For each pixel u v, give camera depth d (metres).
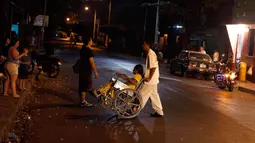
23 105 9.32
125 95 8.23
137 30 46.62
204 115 9.54
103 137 6.70
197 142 6.77
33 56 14.96
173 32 37.56
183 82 18.05
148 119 8.51
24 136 6.52
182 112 9.73
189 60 20.58
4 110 7.63
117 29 51.50
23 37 23.42
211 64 20.52
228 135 7.49
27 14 29.58
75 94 11.37
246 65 20.20
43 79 14.76
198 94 13.84
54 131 6.93
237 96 14.26
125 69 21.86
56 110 8.84
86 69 9.10
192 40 32.66
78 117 8.20
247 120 9.25
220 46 27.38
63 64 22.67
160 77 19.78
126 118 8.34
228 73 16.12
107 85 8.36
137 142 6.50
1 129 6.07
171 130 7.56
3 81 9.67
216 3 28.53
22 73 10.51
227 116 9.62
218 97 13.47
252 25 20.38
